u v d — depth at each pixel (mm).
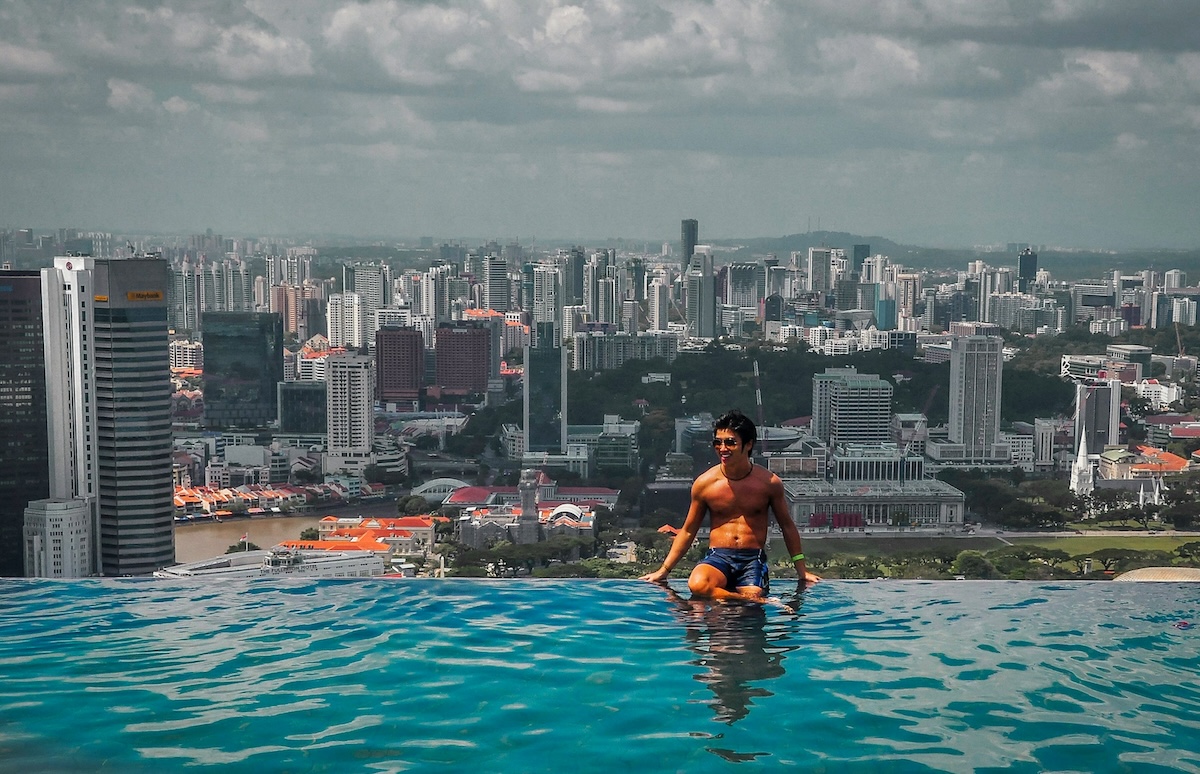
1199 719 3428
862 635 4578
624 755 3059
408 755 3070
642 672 3969
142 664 4180
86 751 3127
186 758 3053
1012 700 3635
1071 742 3195
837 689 3742
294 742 3197
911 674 3943
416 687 3793
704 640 4480
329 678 3936
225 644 4512
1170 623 4855
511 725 3348
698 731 3277
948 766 2982
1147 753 3100
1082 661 4176
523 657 4203
